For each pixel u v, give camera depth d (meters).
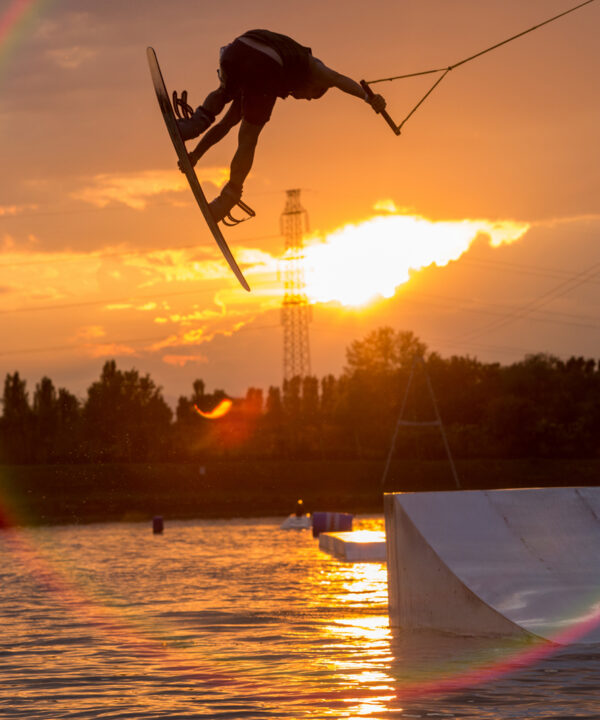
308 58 12.87
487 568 20.70
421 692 14.88
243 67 12.48
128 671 17.75
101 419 183.88
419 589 21.88
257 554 53.88
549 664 16.56
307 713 13.61
